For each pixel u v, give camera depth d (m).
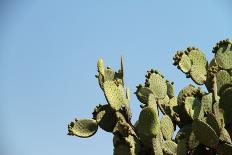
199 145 6.63
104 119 7.04
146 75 7.53
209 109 6.94
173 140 7.43
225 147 6.31
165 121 7.06
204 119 6.50
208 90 7.32
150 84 7.45
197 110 7.00
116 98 6.84
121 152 6.62
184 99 7.37
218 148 6.35
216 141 6.24
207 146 6.43
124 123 6.65
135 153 6.64
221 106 6.64
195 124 6.33
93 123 7.11
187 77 7.53
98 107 7.09
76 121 7.15
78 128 7.12
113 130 6.71
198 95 7.19
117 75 7.42
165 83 7.59
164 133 7.02
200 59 7.65
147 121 6.47
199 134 6.33
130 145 6.59
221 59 7.69
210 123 6.45
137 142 6.70
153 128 6.45
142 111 6.49
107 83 6.82
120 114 6.86
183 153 6.73
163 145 6.88
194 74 7.52
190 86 7.88
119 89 6.92
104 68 7.30
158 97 7.46
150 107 6.47
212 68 7.19
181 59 7.52
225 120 6.64
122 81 7.25
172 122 7.57
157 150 6.48
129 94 7.14
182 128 7.20
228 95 6.65
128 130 6.62
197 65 7.60
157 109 7.24
